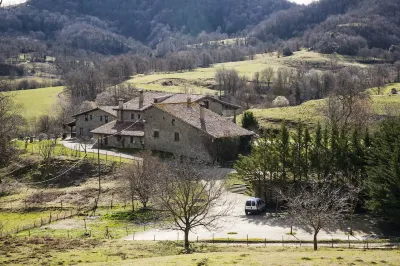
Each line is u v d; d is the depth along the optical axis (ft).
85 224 164.35
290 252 110.63
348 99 274.77
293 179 184.03
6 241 130.52
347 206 158.10
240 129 260.01
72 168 245.65
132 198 189.16
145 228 160.76
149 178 185.57
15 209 201.46
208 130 241.14
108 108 337.52
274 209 181.78
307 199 132.16
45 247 123.13
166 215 160.76
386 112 301.63
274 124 313.73
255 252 112.68
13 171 248.11
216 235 146.30
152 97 328.49
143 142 274.98
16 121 335.88
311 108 334.65
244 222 162.40
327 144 182.29
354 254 101.40
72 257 110.42
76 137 343.26
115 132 288.51
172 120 251.39
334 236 141.69
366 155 168.14
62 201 210.18
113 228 163.12
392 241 132.16
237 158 247.09
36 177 244.22
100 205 201.87
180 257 102.12
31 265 102.17
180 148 248.73
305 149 183.32
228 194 196.34
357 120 254.27
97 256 112.57
